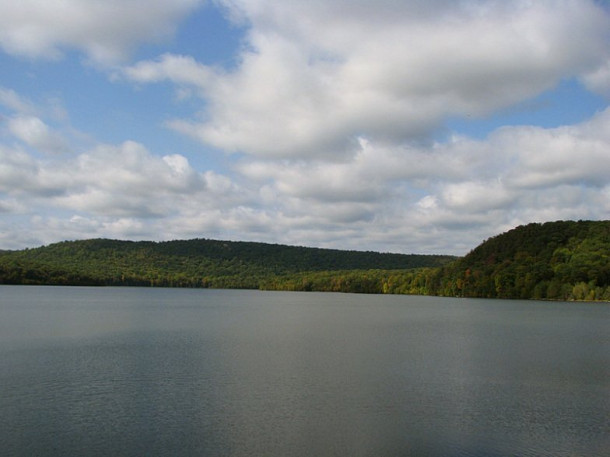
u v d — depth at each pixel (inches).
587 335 2839.6
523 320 3887.8
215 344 2346.2
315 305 6382.9
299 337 2679.6
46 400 1315.2
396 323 3614.7
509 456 979.3
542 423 1165.1
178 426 1123.3
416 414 1224.8
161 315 4207.7
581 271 6766.7
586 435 1091.3
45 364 1784.0
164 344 2331.4
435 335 2824.8
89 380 1536.7
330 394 1395.2
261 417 1189.1
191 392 1402.6
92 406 1264.8
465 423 1161.4
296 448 1005.8
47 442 1028.5
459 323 3624.5
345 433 1090.7
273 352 2103.8
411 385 1508.4
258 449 1000.2
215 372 1663.4
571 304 6245.1
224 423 1144.8
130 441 1034.7
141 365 1774.1
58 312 4259.4
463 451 1001.5
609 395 1409.9
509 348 2287.2
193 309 5172.2
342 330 3085.6
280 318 4060.0
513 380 1592.0
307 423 1150.3
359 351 2156.7
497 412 1245.1
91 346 2244.1
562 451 1005.8
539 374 1683.1
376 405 1295.5
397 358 1971.0
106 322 3444.9
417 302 7175.2
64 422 1144.8
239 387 1464.1
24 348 2172.7
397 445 1027.3
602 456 981.8
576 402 1337.4
